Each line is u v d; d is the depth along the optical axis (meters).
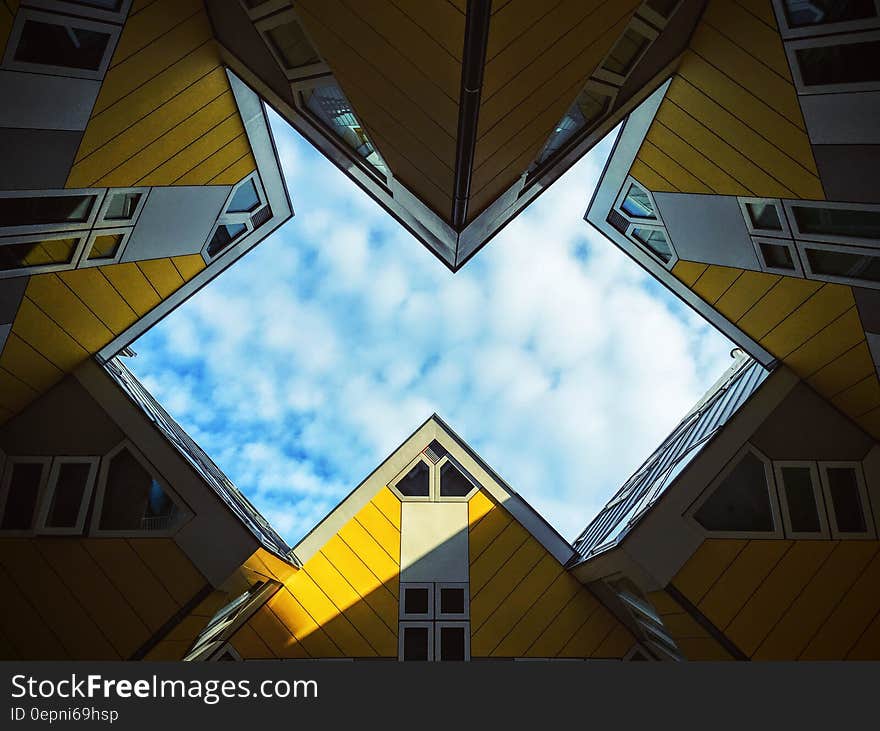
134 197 10.49
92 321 11.84
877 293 10.17
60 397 12.13
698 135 10.92
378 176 11.14
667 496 12.03
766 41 8.71
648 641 15.09
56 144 8.45
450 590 15.85
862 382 11.75
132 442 11.99
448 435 16.86
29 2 7.02
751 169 10.46
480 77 6.65
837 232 9.99
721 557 11.69
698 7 9.16
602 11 7.01
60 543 11.45
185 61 9.60
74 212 9.67
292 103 10.66
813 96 8.59
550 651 15.42
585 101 9.76
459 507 16.48
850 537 11.73
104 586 11.34
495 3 5.76
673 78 10.62
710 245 12.46
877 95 7.85
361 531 16.22
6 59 7.21
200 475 11.90
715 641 11.51
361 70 7.99
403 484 16.69
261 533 14.61
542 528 16.34
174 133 10.35
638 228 13.98
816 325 11.66
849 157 8.84
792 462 12.24
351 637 15.44
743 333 13.39
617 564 12.56
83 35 7.82
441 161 8.62
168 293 13.38
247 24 8.99
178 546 11.53
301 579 15.80
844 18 7.64
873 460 12.22
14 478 11.74
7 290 9.59
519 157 9.45
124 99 8.98
